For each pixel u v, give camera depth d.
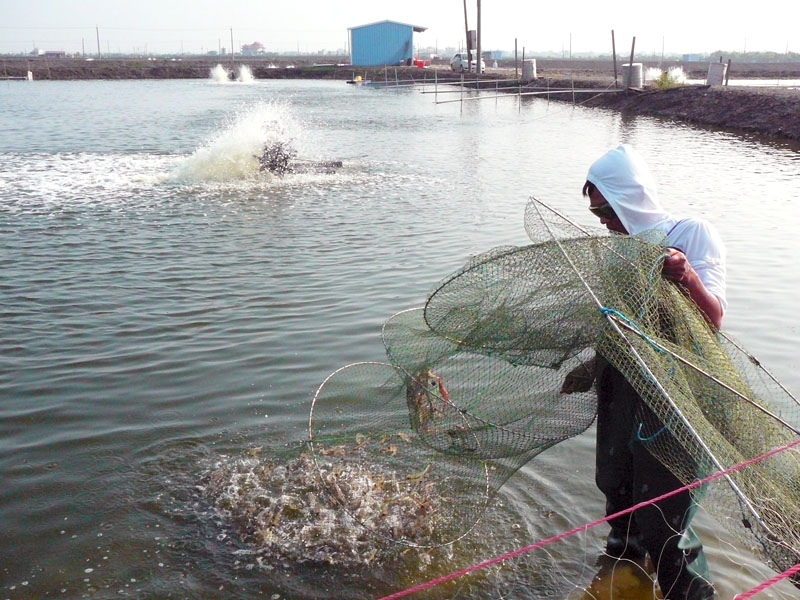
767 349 6.90
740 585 3.91
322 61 114.12
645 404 3.47
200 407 5.79
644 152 21.73
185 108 37.94
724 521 3.25
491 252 3.90
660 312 3.56
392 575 4.05
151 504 4.60
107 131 26.50
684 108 34.38
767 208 13.32
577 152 21.86
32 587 3.93
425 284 8.77
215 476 4.85
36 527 4.39
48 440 5.33
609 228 3.89
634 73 41.62
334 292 8.48
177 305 8.05
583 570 4.07
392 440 4.59
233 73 80.69
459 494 4.20
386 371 5.40
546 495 4.71
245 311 7.87
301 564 4.12
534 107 41.22
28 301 8.17
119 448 5.21
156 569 4.07
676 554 3.50
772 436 3.58
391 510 4.36
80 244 10.64
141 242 10.79
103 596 3.87
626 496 3.86
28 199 13.85
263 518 4.43
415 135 26.69
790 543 3.06
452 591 3.94
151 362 6.59
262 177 16.62
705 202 13.92
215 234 11.33
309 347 6.90
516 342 3.72
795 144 24.27
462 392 4.02
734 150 22.38
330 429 5.02
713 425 3.50
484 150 22.33
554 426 3.82
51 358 6.68
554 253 3.64
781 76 62.25
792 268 9.48
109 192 14.74
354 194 14.80
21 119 30.92
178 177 16.48
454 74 65.62
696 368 3.35
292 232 11.47
